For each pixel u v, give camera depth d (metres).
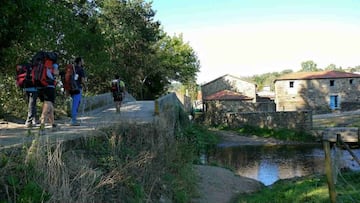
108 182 6.69
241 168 21.08
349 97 52.91
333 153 8.41
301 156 25.94
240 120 40.84
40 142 6.42
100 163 7.49
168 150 10.97
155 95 46.09
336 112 52.53
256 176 18.52
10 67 14.22
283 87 55.38
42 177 5.63
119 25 34.09
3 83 15.70
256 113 39.69
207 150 27.83
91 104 17.50
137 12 35.62
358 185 10.97
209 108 53.12
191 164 13.12
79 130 8.82
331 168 7.99
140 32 35.81
